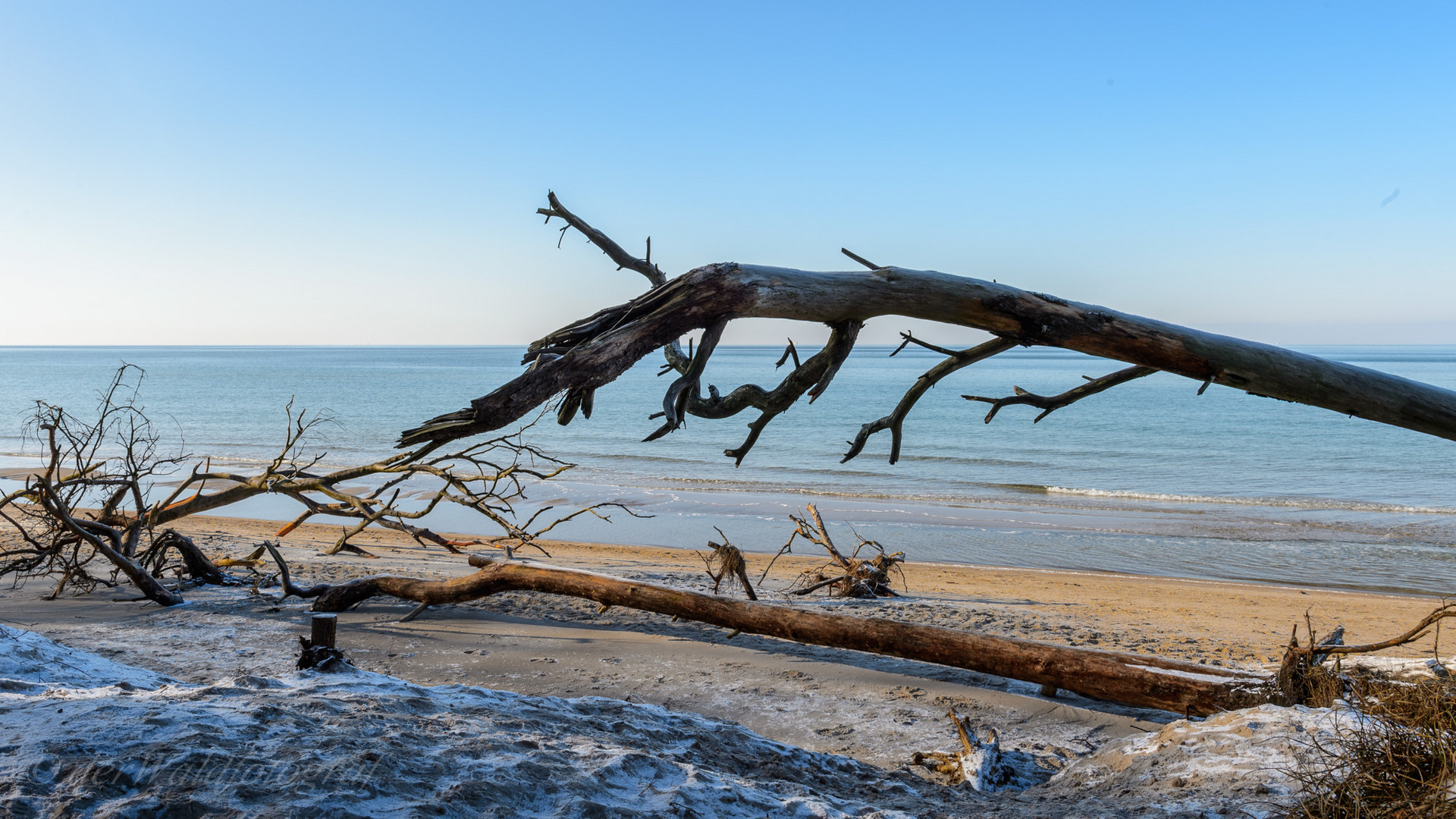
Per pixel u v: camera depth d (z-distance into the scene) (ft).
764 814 12.78
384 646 30.68
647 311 11.93
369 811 9.95
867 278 13.25
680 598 30.83
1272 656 35.06
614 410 221.66
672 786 12.72
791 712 24.12
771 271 12.50
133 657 27.14
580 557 60.80
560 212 16.21
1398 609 47.44
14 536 58.39
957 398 263.49
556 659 29.45
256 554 44.80
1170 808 14.15
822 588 49.34
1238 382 15.58
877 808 15.12
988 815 15.19
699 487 97.76
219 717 12.66
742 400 13.66
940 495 94.02
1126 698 23.71
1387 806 12.53
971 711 24.45
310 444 143.13
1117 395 275.80
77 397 254.27
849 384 338.75
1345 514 84.07
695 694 25.68
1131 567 61.36
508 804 10.95
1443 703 13.99
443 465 109.70
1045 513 83.30
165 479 97.35
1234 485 104.53
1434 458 129.80
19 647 20.52
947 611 42.11
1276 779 14.52
